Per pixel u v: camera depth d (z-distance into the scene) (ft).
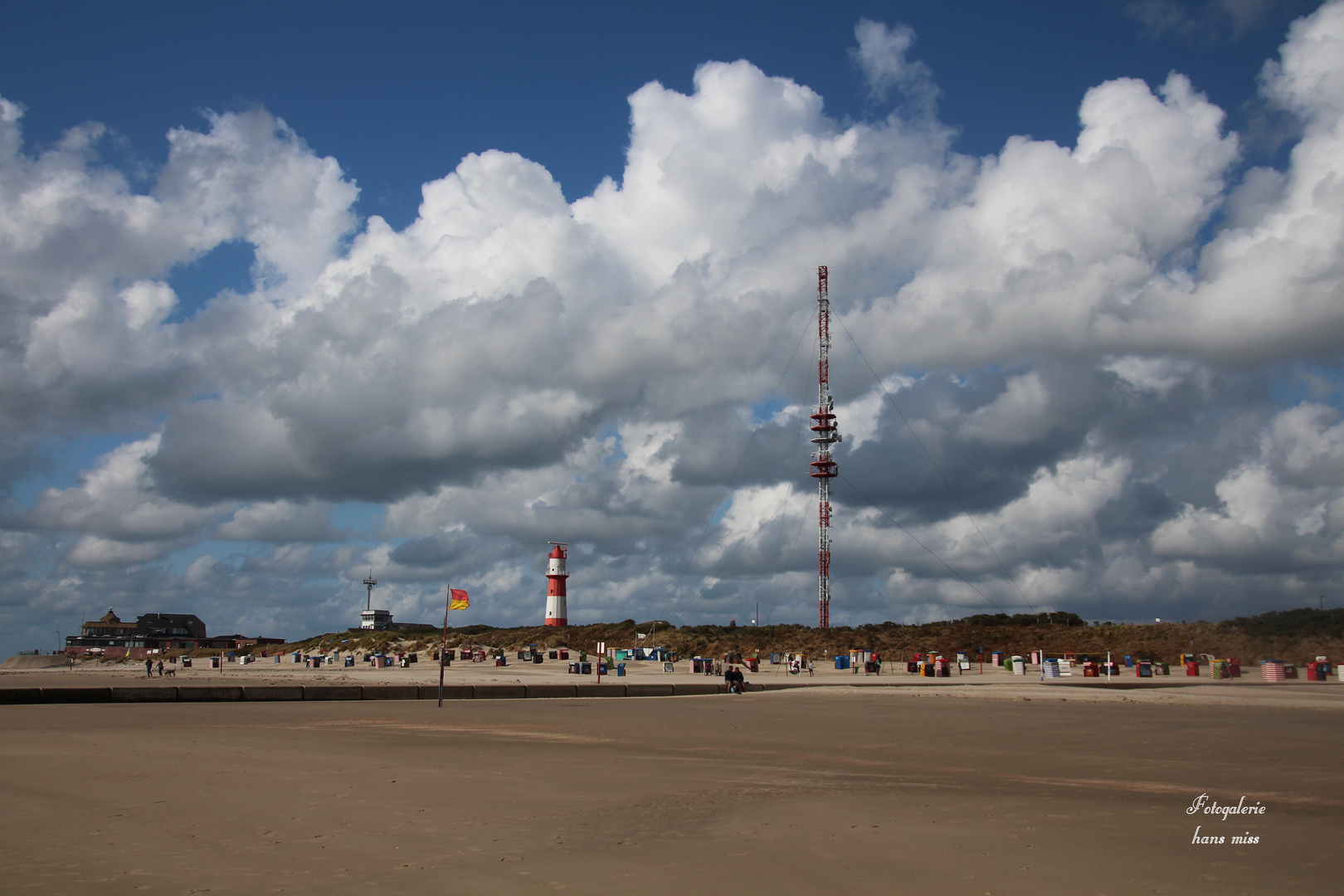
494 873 32.14
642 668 268.21
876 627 339.16
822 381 361.71
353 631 479.41
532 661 308.81
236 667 356.38
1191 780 55.83
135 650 594.24
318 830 39.24
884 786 52.49
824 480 355.77
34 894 29.22
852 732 86.48
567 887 30.37
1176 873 32.89
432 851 35.37
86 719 99.71
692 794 49.24
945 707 119.85
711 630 357.61
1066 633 310.24
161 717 103.76
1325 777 57.21
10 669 603.26
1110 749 71.87
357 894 29.50
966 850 36.06
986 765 62.69
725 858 34.58
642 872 32.40
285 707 122.52
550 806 45.06
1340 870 33.40
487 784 52.08
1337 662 235.81
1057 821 42.22
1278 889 30.81
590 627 386.73
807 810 44.65
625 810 44.27
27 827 39.68
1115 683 181.37
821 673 236.84
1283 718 100.83
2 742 74.38
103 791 48.91
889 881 31.42
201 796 47.65
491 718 102.17
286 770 57.31
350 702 135.13
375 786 51.13
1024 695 142.10
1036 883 31.37
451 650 357.41
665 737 81.76
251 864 33.32
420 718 103.04
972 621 341.00
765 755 68.33
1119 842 37.73
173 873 31.99
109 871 32.19
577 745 74.38
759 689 166.20
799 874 32.22
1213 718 100.99
